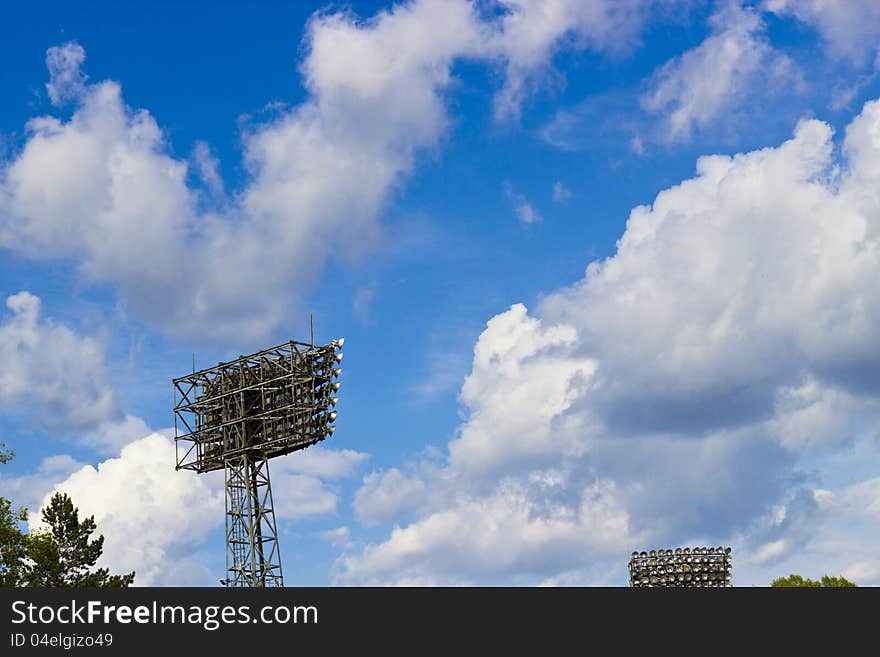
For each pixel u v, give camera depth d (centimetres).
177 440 9631
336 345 9200
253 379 9438
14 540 8900
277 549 9081
